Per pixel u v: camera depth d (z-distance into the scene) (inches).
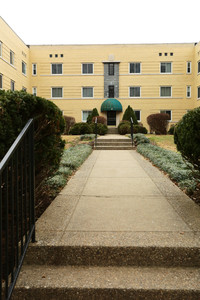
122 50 1061.1
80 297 89.7
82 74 1065.5
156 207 154.0
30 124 108.7
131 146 482.3
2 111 109.0
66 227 125.0
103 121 877.2
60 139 151.6
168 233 117.3
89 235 115.6
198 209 149.6
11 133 112.6
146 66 1057.5
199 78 982.4
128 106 991.6
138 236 114.1
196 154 142.6
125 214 142.8
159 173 257.1
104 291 89.4
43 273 99.5
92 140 541.0
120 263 105.0
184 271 100.3
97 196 178.5
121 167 292.2
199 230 120.3
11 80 873.5
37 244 107.3
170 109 1054.4
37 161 129.6
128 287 89.7
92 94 1070.4
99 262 105.6
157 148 422.6
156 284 91.5
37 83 1066.7
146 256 104.7
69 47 1064.2
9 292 85.4
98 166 299.4
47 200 168.6
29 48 1061.8
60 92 1072.2
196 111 140.7
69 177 240.4
